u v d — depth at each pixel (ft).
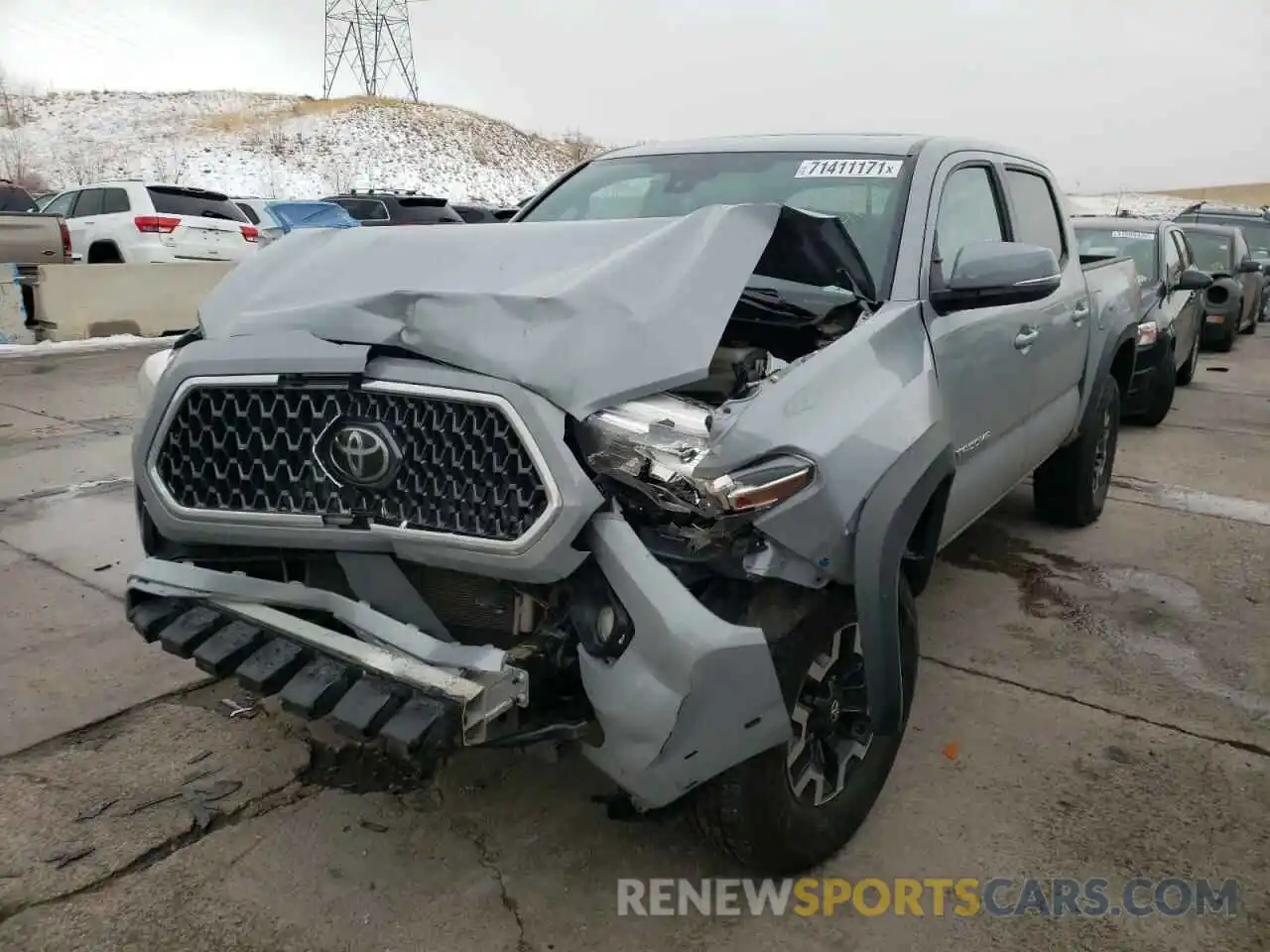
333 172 168.25
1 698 11.25
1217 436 27.81
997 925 8.35
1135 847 9.39
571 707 7.61
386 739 6.82
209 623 8.20
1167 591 15.74
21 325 38.93
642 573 6.94
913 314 9.86
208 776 9.93
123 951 7.70
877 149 11.96
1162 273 29.30
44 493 18.95
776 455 7.38
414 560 7.61
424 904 8.31
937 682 12.56
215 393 8.14
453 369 7.38
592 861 8.91
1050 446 15.35
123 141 171.94
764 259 10.05
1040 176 15.55
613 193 12.83
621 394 7.23
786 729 7.72
